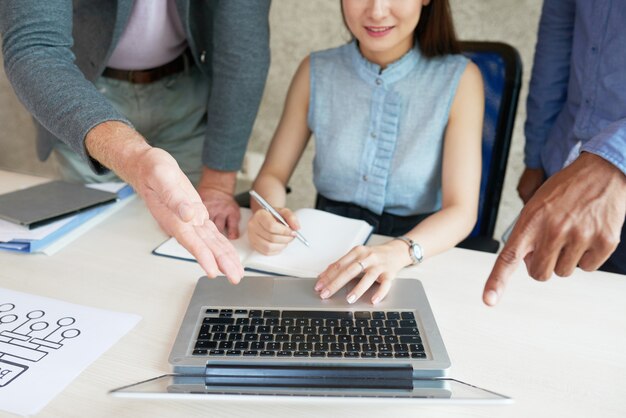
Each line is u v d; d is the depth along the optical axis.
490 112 1.36
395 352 0.71
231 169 1.28
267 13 1.27
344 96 1.32
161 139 1.51
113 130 0.84
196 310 0.80
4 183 1.28
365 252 0.90
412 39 1.30
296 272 0.93
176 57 1.41
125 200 1.19
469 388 0.65
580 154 0.70
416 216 1.31
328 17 2.37
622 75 1.22
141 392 0.62
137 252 0.99
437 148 1.28
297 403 0.65
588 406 0.66
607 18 1.22
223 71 1.23
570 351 0.75
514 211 2.33
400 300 0.83
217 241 0.81
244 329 0.75
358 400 0.62
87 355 0.72
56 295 0.85
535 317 0.83
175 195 0.70
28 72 0.94
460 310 0.84
